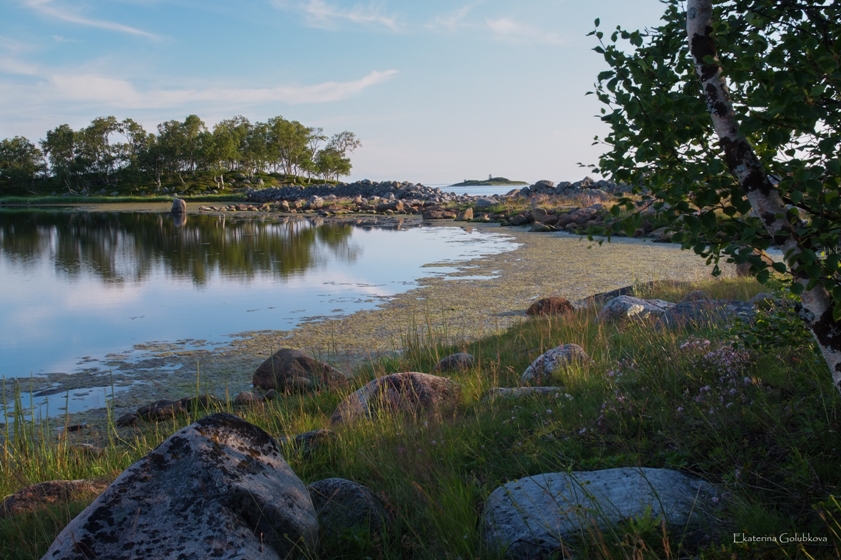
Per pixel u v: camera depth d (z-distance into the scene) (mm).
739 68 3092
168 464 3320
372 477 4801
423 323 12766
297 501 3541
